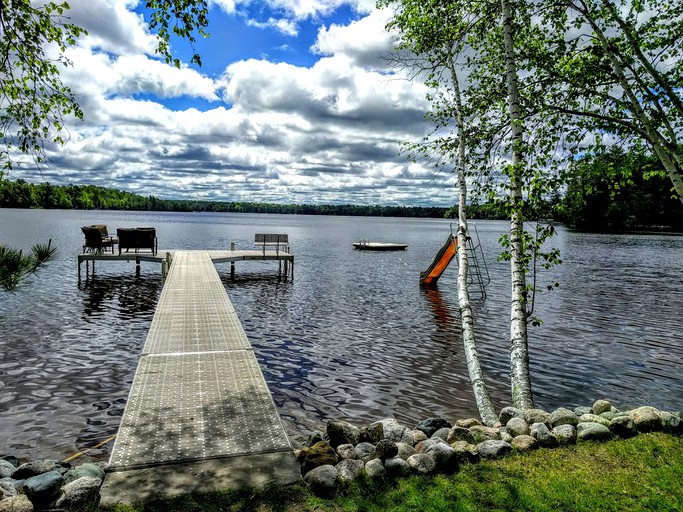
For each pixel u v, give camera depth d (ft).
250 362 23.43
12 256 21.21
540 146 23.76
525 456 16.10
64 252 116.88
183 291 45.50
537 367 37.06
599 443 17.20
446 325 51.42
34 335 41.91
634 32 22.21
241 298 66.39
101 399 27.96
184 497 12.14
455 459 15.10
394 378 33.50
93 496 11.88
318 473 13.26
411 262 122.93
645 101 21.77
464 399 29.81
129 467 13.42
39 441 22.48
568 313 58.95
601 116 22.00
